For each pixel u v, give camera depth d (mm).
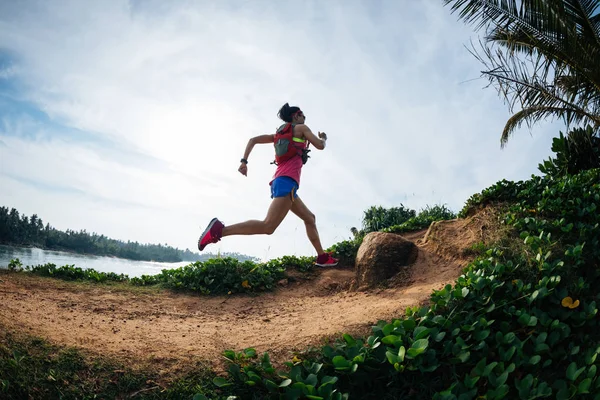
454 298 3750
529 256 4281
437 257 5664
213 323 4746
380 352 3188
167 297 5977
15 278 5840
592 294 3688
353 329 3711
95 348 3219
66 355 3000
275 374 3117
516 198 6191
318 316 4668
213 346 3641
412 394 2971
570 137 8156
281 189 5148
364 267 5898
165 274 7035
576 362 2984
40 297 5055
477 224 5816
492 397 2680
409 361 3068
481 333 3205
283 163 5254
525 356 3029
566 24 7262
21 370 2719
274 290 6535
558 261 3947
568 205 5258
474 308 3625
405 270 5613
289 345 3564
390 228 8500
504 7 7582
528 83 7727
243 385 3027
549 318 3385
